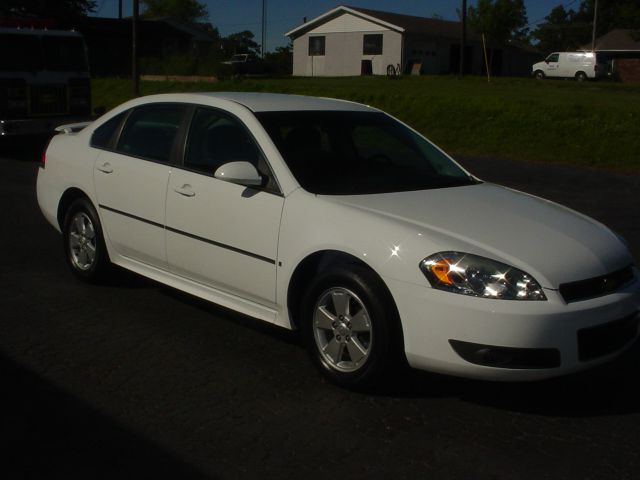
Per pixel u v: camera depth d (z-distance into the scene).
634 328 4.58
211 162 5.50
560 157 17.64
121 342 5.43
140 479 3.63
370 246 4.44
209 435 4.08
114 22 43.75
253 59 48.94
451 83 32.06
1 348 5.26
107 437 4.04
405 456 3.89
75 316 5.95
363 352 4.53
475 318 4.10
